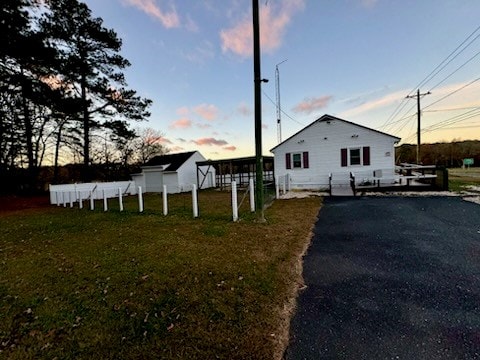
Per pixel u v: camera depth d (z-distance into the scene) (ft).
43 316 9.04
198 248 15.28
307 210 27.14
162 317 8.54
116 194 67.62
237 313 8.60
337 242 16.02
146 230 20.86
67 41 55.88
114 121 66.44
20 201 57.47
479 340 6.91
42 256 15.85
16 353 7.20
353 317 8.24
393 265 12.19
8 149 68.69
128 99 66.13
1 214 39.91
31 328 8.38
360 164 51.88
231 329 7.78
